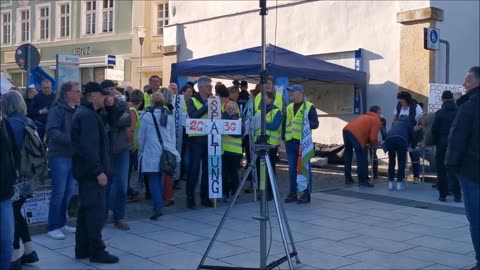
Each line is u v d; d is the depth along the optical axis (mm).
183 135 10055
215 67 12352
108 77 17984
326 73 13039
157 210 8422
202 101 9414
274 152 9594
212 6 18016
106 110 7445
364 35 14555
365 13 14531
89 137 6094
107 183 6348
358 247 7129
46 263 6285
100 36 26406
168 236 7543
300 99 9750
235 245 7148
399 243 7336
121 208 7852
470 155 5945
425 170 13117
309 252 6883
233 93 10469
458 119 6004
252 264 6359
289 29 16094
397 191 11195
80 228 6406
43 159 5984
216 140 9133
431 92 12109
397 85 13961
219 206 9516
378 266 6352
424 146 11570
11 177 4609
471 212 6035
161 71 23953
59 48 28469
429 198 10469
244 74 12109
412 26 13633
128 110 7723
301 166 9750
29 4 30016
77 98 7078
